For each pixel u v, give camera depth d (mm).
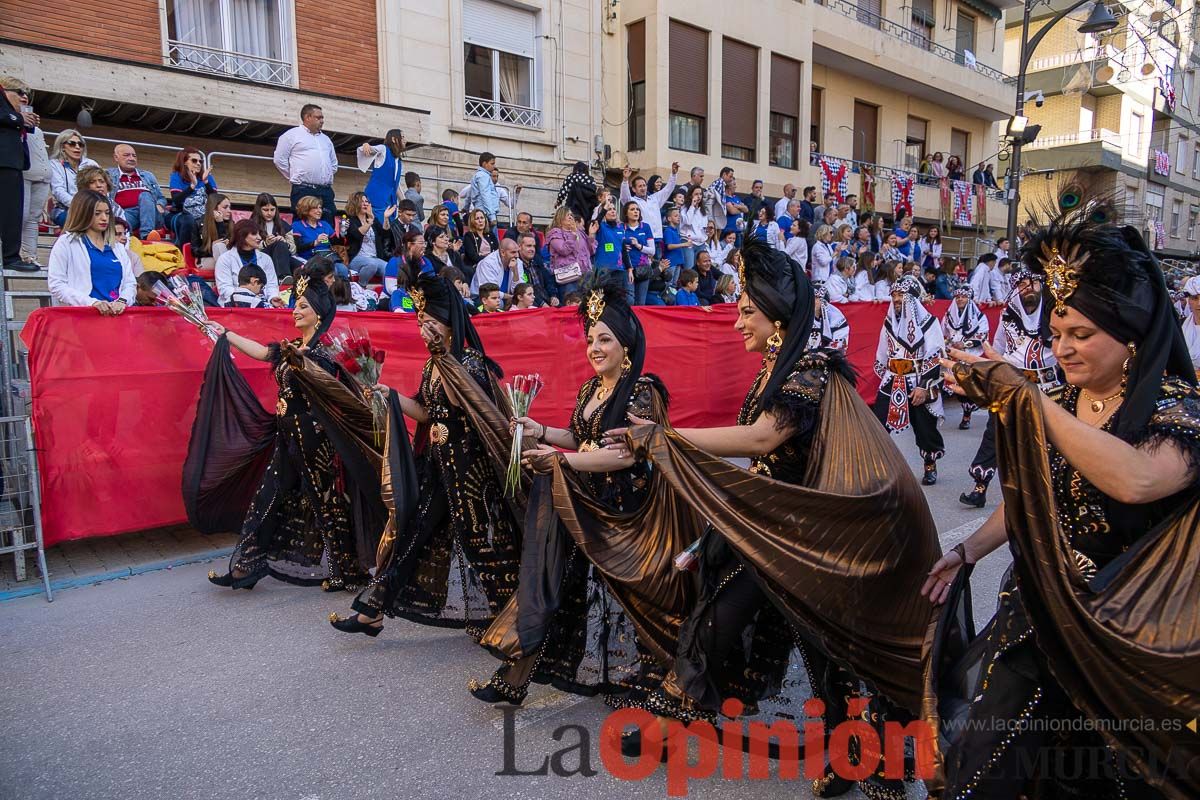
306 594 4715
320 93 10000
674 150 14633
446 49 11961
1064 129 27719
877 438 2723
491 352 7078
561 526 3252
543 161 13336
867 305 10016
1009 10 27375
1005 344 7000
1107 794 2125
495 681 3250
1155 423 1840
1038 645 1933
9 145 6086
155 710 3373
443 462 3770
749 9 15539
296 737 3176
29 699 3465
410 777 2920
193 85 8945
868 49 18125
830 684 2867
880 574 2609
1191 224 33062
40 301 6488
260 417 4957
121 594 4699
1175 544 1864
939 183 19953
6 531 4672
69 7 8828
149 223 7762
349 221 8508
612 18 14156
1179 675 1760
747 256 2867
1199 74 32906
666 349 8344
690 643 2861
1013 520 1924
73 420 4941
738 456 2811
